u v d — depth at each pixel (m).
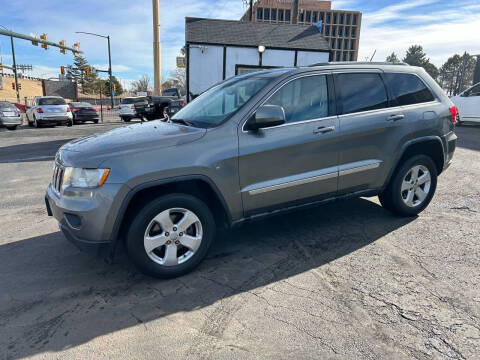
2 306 2.74
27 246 3.85
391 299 2.74
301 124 3.43
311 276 3.11
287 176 3.41
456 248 3.58
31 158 9.37
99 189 2.75
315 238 3.90
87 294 2.90
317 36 14.58
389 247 3.63
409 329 2.39
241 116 3.22
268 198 3.35
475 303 2.67
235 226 3.33
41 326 2.50
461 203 4.93
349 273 3.14
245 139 3.18
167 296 2.86
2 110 18.11
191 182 3.15
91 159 2.80
